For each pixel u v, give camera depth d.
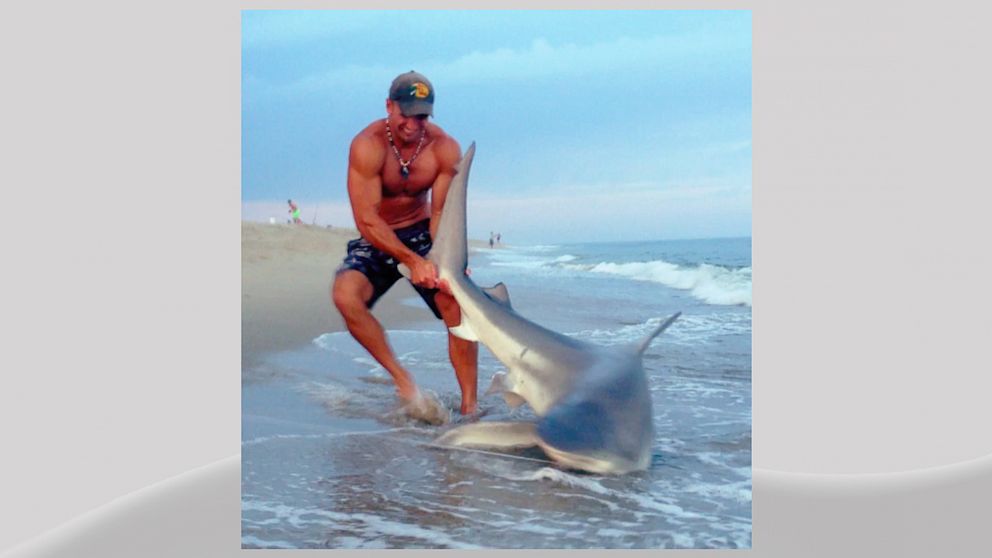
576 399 5.15
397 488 4.96
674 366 5.92
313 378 5.89
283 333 6.02
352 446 5.37
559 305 6.13
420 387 5.82
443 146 5.61
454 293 5.48
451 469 5.12
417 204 5.64
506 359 5.39
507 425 5.20
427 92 5.46
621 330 6.01
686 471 5.07
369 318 5.84
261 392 5.91
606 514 4.76
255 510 4.89
